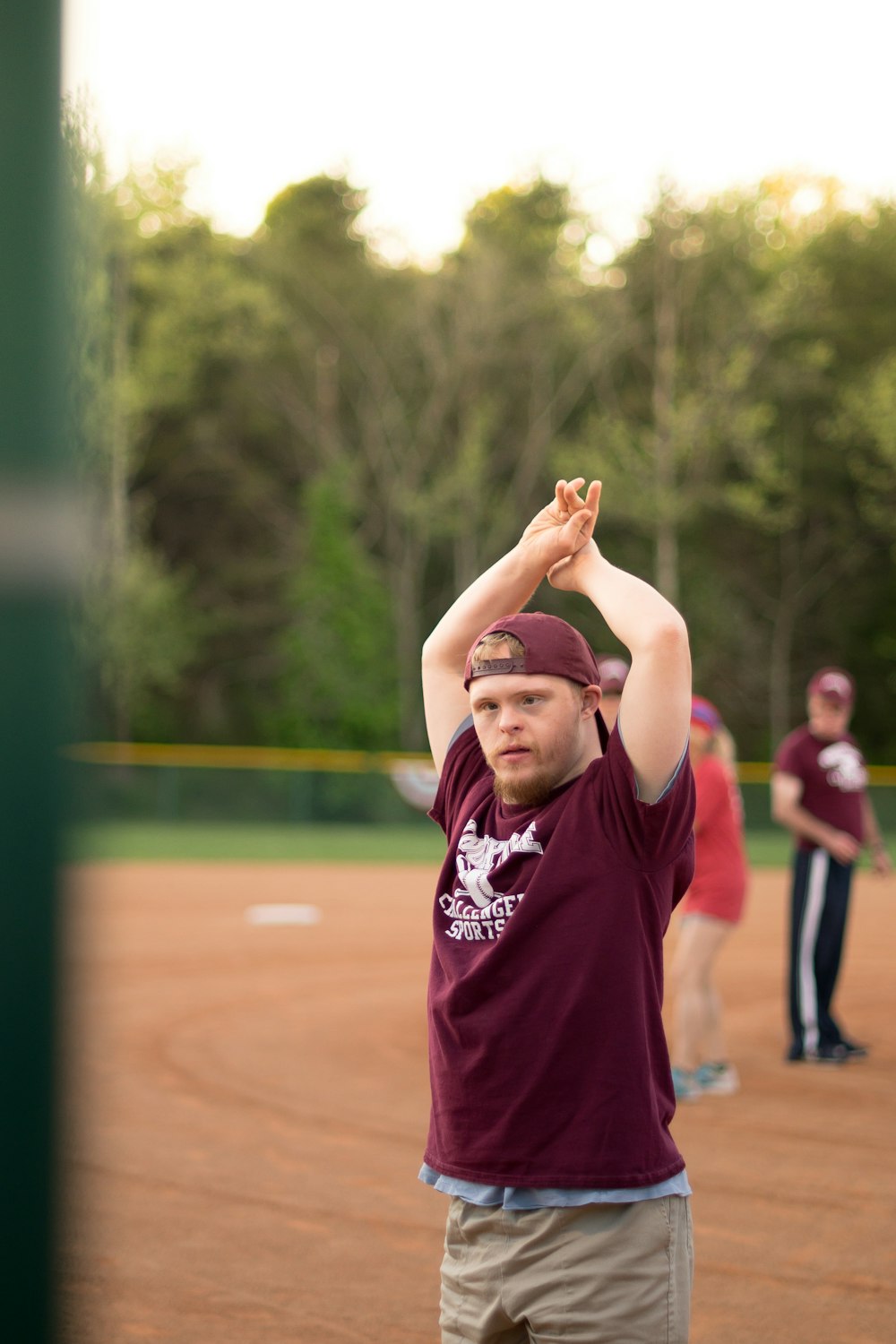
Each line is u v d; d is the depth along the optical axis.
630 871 3.80
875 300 73.31
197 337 67.12
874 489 71.19
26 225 1.53
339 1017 16.42
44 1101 1.53
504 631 3.99
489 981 3.82
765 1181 9.82
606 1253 3.70
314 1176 9.84
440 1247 8.36
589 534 4.45
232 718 70.31
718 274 71.31
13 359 1.51
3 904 1.49
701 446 68.00
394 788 48.53
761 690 73.31
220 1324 7.02
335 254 76.06
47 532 1.52
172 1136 10.89
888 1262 8.12
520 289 70.56
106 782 45.53
